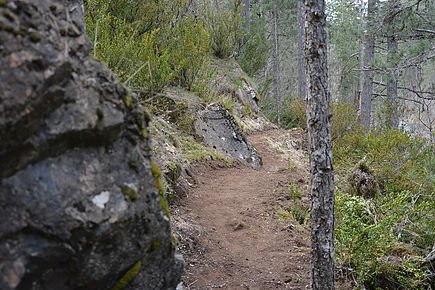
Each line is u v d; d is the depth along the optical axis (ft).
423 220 15.84
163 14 24.97
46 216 4.67
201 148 23.34
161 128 20.77
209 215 16.39
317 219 10.39
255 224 16.28
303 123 46.80
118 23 20.40
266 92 51.70
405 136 27.73
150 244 6.00
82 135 5.14
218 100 32.91
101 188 5.25
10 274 4.40
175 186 16.76
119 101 5.76
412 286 13.08
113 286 5.72
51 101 4.80
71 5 6.59
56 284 5.00
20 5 4.73
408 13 34.32
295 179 23.99
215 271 12.51
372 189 21.42
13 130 4.37
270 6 67.26
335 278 13.23
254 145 33.37
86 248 4.99
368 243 13.30
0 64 4.34
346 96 77.51
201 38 27.76
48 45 4.83
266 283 12.27
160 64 21.49
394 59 36.06
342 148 30.07
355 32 47.93
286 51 88.89
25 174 4.66
